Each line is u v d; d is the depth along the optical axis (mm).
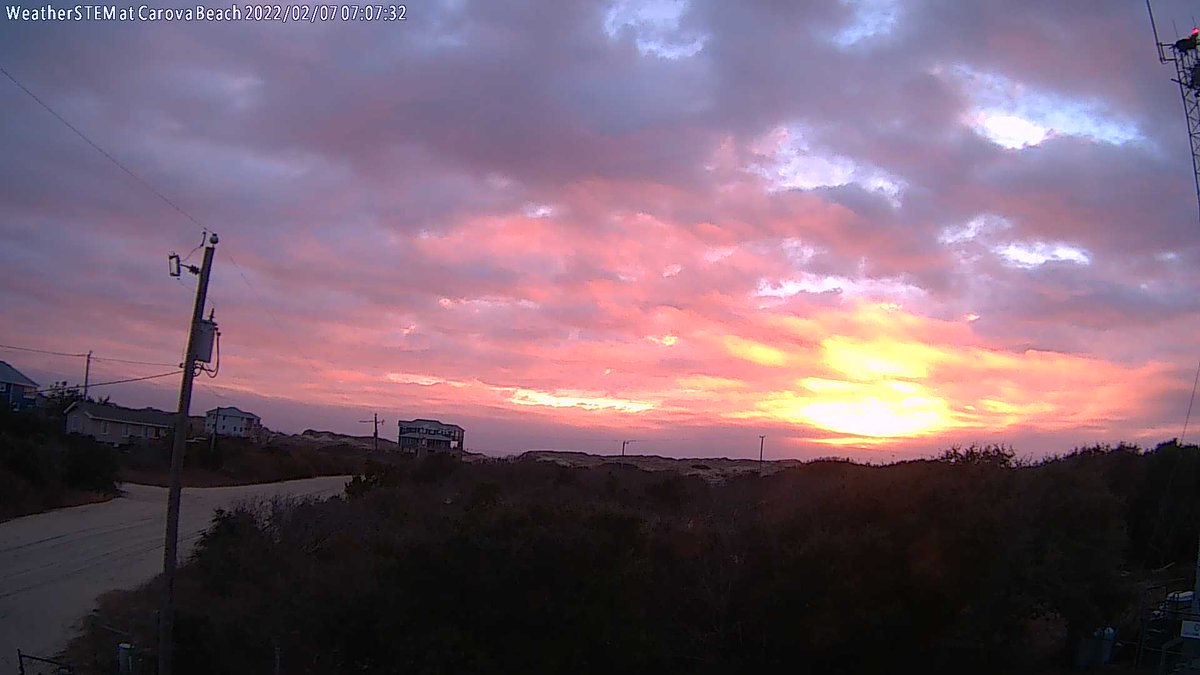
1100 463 38500
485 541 17578
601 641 17750
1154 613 24094
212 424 101812
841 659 19594
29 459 46656
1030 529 20766
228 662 17812
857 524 20344
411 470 45750
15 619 22000
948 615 19719
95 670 17766
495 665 16984
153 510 44781
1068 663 20938
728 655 19625
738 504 28516
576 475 47750
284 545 25438
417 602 17469
